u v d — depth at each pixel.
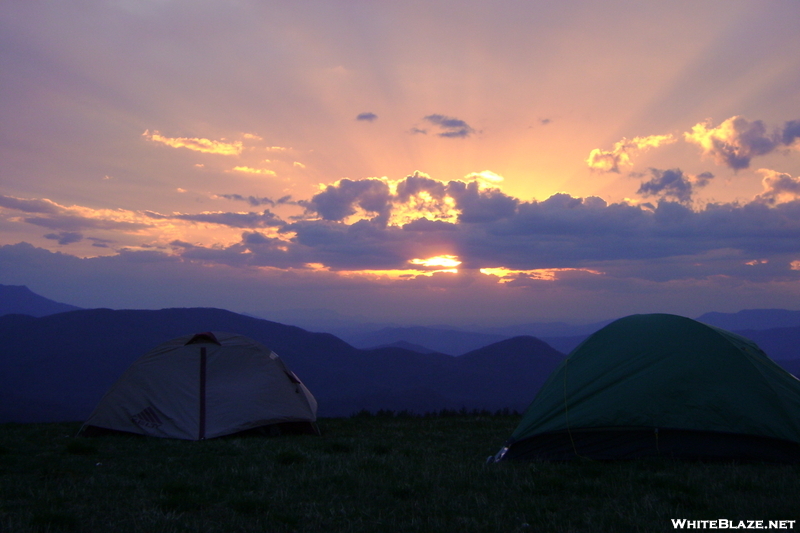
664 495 7.74
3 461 10.14
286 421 15.34
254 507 7.27
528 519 6.88
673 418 10.14
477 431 16.28
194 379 15.31
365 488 8.35
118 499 7.75
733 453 9.93
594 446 10.43
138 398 14.96
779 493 7.86
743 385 10.30
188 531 6.41
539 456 10.64
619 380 10.77
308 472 9.38
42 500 7.57
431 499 7.78
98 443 12.88
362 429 17.31
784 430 9.80
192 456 11.09
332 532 6.46
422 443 13.69
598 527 6.47
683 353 10.79
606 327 11.95
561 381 11.33
